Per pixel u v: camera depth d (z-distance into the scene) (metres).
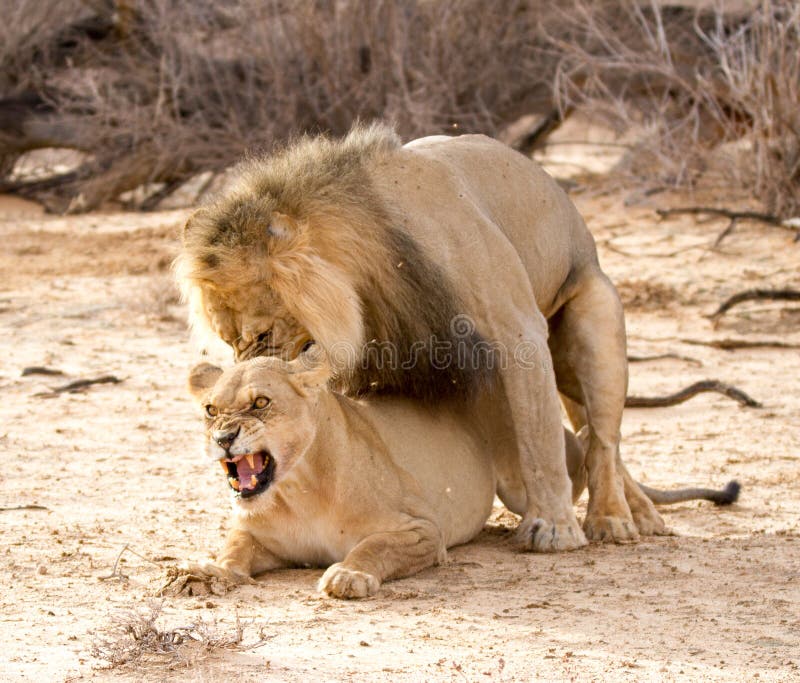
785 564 10.42
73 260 29.62
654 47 32.56
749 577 10.01
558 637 8.46
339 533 10.22
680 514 12.62
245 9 37.34
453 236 10.84
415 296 10.55
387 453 10.51
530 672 7.71
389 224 10.47
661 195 31.95
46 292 26.06
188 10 38.28
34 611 9.07
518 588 9.77
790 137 29.67
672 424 16.61
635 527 11.64
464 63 37.16
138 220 35.72
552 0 37.28
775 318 22.45
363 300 10.39
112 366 20.02
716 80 33.81
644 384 18.67
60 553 10.74
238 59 38.59
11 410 17.28
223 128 38.31
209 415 9.54
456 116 36.28
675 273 25.62
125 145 38.44
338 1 37.44
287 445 9.61
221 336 10.10
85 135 37.88
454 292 10.80
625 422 16.89
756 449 15.14
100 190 38.00
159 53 39.41
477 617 8.94
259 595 9.56
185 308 24.25
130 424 16.52
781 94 29.64
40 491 13.13
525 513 11.38
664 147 32.69
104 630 8.52
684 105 35.00
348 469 10.12
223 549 10.23
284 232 9.79
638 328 22.17
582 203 32.56
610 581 9.95
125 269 28.23
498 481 12.04
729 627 8.67
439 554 10.49
